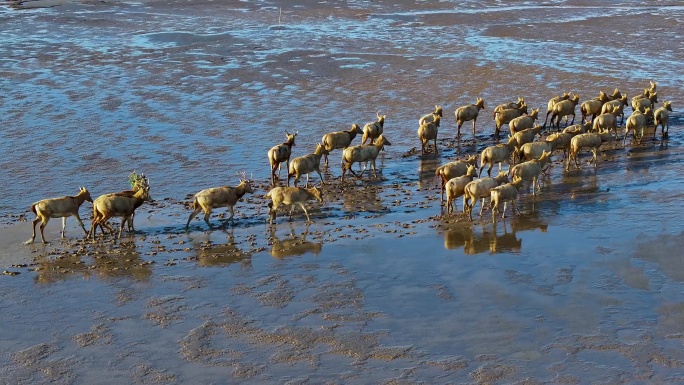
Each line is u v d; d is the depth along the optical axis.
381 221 67.06
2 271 57.25
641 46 148.50
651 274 55.22
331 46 151.50
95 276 56.47
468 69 131.50
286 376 44.12
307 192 66.31
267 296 53.25
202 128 98.56
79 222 63.22
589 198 71.88
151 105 109.44
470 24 174.12
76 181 78.75
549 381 43.22
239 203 72.25
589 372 43.97
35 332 48.91
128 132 96.38
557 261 57.94
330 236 63.62
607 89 118.06
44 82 122.62
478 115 105.50
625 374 43.69
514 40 156.12
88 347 47.25
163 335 48.53
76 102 110.69
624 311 50.34
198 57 141.38
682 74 126.62
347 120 103.12
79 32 167.75
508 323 49.28
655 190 73.50
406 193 74.75
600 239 61.78
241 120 102.38
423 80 124.56
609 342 46.81
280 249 61.03
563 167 82.56
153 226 66.50
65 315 50.97
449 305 51.78
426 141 88.50
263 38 160.00
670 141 91.94
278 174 79.75
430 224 66.06
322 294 53.53
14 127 98.12
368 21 181.50
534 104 111.00
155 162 84.88
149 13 194.12
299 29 171.12
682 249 59.12
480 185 66.06
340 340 47.72
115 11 197.25
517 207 69.88
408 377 43.88
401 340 47.66
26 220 67.94
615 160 84.62
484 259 58.66
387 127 100.06
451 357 45.78
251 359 45.84
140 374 44.53
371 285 54.72
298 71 130.25
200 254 60.22
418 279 55.62
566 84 121.38
